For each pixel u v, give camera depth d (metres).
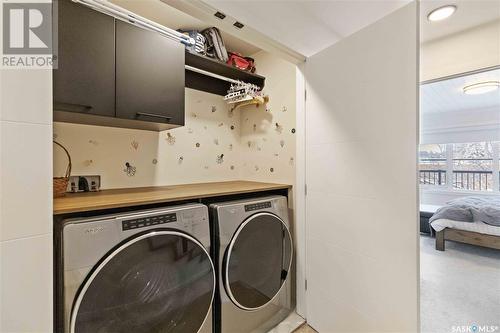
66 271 0.84
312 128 1.66
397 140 1.17
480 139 4.29
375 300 1.27
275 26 1.44
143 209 1.14
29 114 0.69
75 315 0.84
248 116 2.34
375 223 1.27
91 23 1.12
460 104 4.01
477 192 4.32
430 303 1.89
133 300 0.99
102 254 0.91
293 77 1.96
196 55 1.71
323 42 1.64
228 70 1.98
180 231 1.15
